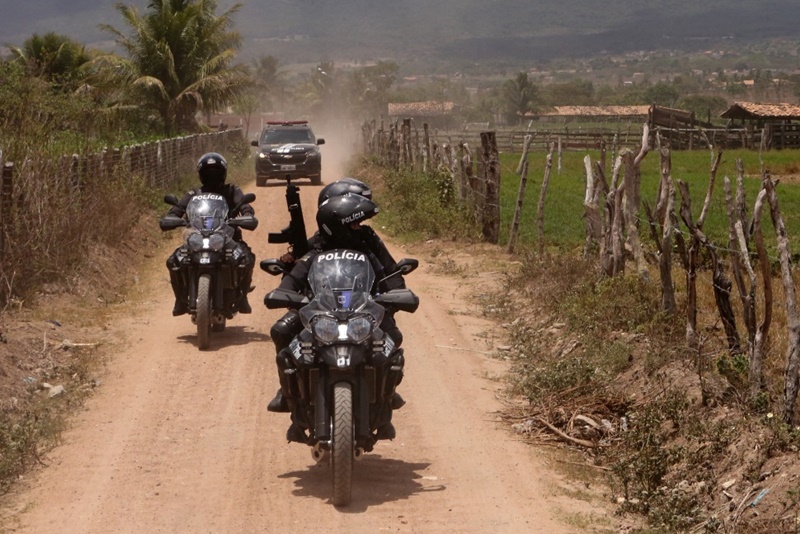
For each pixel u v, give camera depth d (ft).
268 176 157.58
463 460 36.11
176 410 41.14
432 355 50.26
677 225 46.34
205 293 49.16
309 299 32.60
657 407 37.76
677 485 33.27
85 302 59.67
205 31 219.41
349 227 33.01
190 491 32.91
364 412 30.86
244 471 34.71
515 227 78.74
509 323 56.95
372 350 30.99
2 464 34.30
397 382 32.24
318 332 30.32
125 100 212.43
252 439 37.88
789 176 166.40
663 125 278.05
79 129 118.32
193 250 49.26
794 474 30.73
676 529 30.22
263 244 90.53
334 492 31.12
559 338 50.72
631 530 30.27
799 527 28.09
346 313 30.81
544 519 30.94
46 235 62.34
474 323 57.21
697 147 262.47
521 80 587.68
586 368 42.88
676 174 164.45
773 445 32.63
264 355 49.44
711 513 31.27
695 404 38.22
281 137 164.14
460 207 92.32
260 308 60.80
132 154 103.86
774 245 72.23
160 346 50.83
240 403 42.09
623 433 38.09
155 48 211.61
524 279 63.21
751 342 37.78
